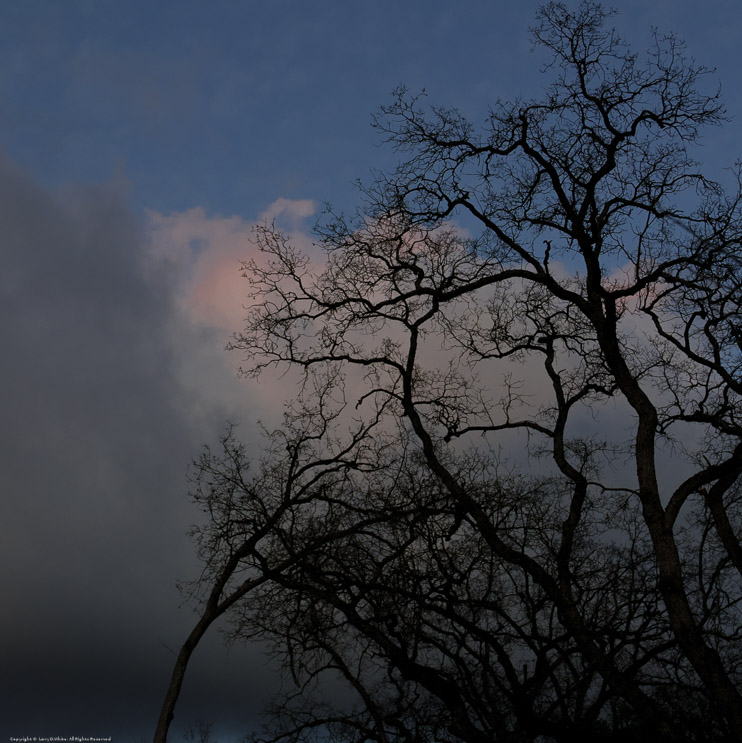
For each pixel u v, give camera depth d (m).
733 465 15.27
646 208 17.27
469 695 16.31
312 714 18.38
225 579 19.02
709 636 16.61
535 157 17.61
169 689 18.48
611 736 14.39
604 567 18.38
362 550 18.33
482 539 18.27
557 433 18.27
